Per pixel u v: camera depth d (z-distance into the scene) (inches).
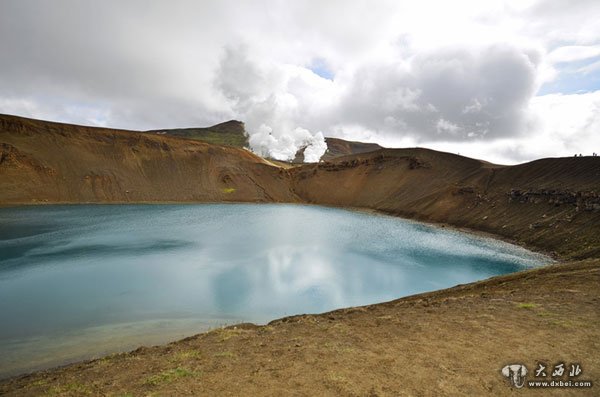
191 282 1387.8
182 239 2244.1
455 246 2369.6
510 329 501.7
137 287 1293.1
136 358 488.4
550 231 2361.0
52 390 378.0
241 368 399.5
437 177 4717.0
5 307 1047.6
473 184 3850.9
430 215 3698.3
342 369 385.4
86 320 968.3
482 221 3097.9
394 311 661.3
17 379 535.8
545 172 3292.3
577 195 2503.7
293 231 2800.2
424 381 357.1
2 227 2305.6
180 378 376.2
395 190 4938.5
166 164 5000.0
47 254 1700.3
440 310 623.5
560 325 508.7
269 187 5639.8
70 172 3991.1
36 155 3865.7
